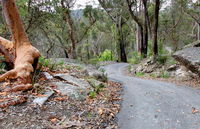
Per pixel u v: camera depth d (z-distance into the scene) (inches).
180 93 208.7
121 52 960.3
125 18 932.6
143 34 677.3
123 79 347.9
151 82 297.7
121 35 949.2
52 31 625.9
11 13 179.9
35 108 123.3
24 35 192.4
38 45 775.1
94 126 115.0
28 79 162.9
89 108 141.0
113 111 144.2
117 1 840.9
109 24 1115.9
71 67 283.3
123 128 117.7
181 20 1107.3
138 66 495.5
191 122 124.7
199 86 249.1
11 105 121.0
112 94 198.7
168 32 1096.8
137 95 201.9
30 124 104.7
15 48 190.7
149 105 163.6
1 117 106.7
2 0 175.2
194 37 1110.4
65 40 671.8
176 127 118.3
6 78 162.7
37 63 196.9
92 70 298.4
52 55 843.4
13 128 98.3
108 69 604.1
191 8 808.3
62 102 141.1
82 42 1210.0
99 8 821.2
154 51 473.7
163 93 209.6
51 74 211.0
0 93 134.2
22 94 138.4
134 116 137.6
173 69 379.6
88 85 195.9
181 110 148.6
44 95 142.3
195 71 300.2
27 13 363.3
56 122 111.7
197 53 336.8
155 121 128.1
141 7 813.2
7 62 201.3
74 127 109.2
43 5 374.3
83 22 891.4
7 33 360.8
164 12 1113.4
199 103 166.1
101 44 1621.6
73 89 167.5
